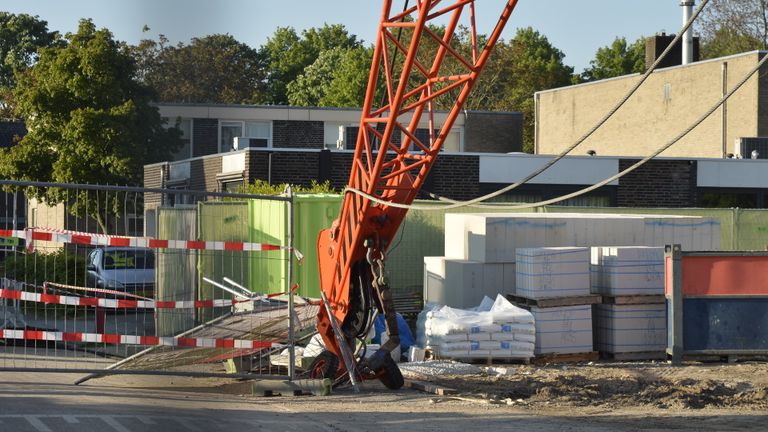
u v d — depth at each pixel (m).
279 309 26.64
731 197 61.03
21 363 28.00
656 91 88.25
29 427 17.02
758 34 122.19
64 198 71.25
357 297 25.09
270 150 54.12
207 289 33.44
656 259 31.12
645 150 89.56
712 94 82.44
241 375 23.38
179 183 67.75
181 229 35.28
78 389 23.12
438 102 130.50
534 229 33.59
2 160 74.56
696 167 60.28
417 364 27.41
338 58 163.75
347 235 24.75
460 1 22.64
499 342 29.41
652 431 18.75
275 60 185.25
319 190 48.34
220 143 91.00
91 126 72.88
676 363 29.50
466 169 57.47
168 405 20.64
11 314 28.88
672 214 43.03
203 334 26.50
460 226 35.09
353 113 92.69
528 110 138.62
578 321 30.52
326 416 19.92
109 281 31.52
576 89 97.94
